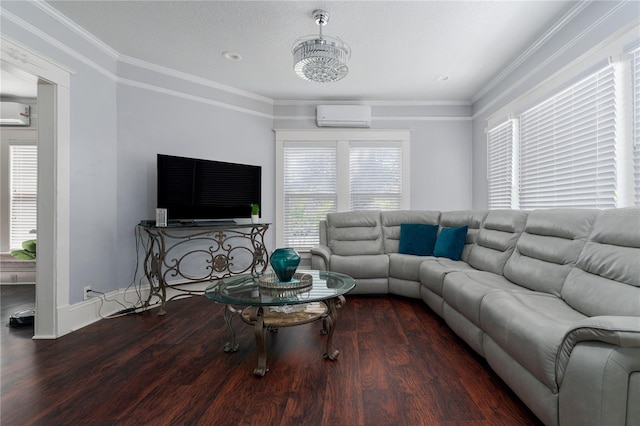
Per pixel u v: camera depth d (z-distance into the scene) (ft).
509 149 11.00
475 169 13.89
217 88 12.41
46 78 7.52
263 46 9.46
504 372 5.21
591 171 7.35
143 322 8.89
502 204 11.53
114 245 9.81
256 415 4.76
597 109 7.11
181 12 7.80
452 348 7.11
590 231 6.07
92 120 9.04
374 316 9.35
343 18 7.98
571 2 7.38
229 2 7.39
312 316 6.77
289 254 7.25
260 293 6.63
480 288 6.73
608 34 6.68
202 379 5.81
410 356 6.72
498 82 11.63
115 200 9.89
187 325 8.66
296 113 14.32
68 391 5.41
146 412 4.83
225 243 12.84
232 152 12.89
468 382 5.67
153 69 10.76
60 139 7.93
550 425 4.05
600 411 3.36
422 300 10.89
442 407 4.93
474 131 13.99
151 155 10.77
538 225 7.38
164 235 10.23
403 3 7.40
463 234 10.76
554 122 8.63
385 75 11.55
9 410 4.88
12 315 8.79
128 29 8.57
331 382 5.69
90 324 8.72
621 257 5.00
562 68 8.00
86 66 8.81
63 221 8.02
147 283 10.69
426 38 8.95
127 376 5.91
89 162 8.93
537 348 4.16
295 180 14.42
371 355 6.77
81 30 8.52
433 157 14.35
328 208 14.46
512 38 8.98
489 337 5.92
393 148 14.39
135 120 10.37
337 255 12.21
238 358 6.68
